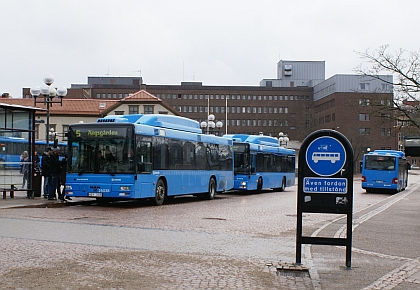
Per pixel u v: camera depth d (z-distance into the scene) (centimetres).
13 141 2195
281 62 14838
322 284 816
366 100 3750
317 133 940
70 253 1026
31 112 2216
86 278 820
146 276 845
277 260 1009
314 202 944
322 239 949
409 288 796
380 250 1168
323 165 941
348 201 937
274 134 12625
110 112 7438
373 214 2075
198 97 13988
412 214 2083
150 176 2150
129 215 1789
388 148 11481
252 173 3309
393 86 3681
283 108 13975
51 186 2167
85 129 2103
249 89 14025
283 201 2752
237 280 834
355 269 936
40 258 970
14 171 2203
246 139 3428
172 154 2336
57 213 1781
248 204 2500
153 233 1346
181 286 787
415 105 3647
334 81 11856
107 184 2048
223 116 14000
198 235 1335
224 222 1661
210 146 2731
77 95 10462
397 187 4078
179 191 2392
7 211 1789
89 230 1366
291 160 4131
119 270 883
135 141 2059
